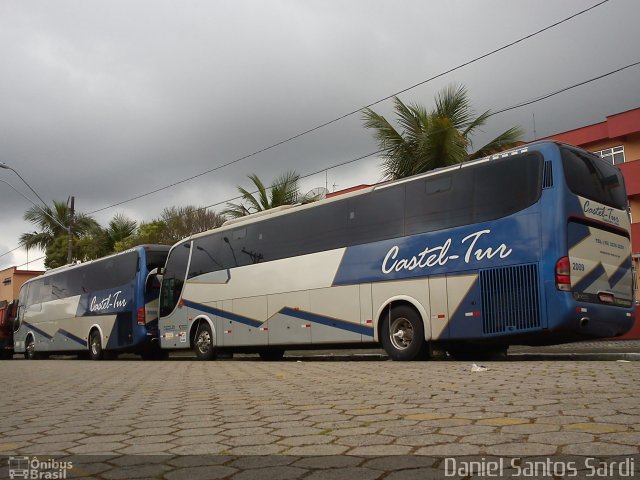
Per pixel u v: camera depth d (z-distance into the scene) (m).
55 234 42.12
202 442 4.71
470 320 11.09
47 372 14.49
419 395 6.67
